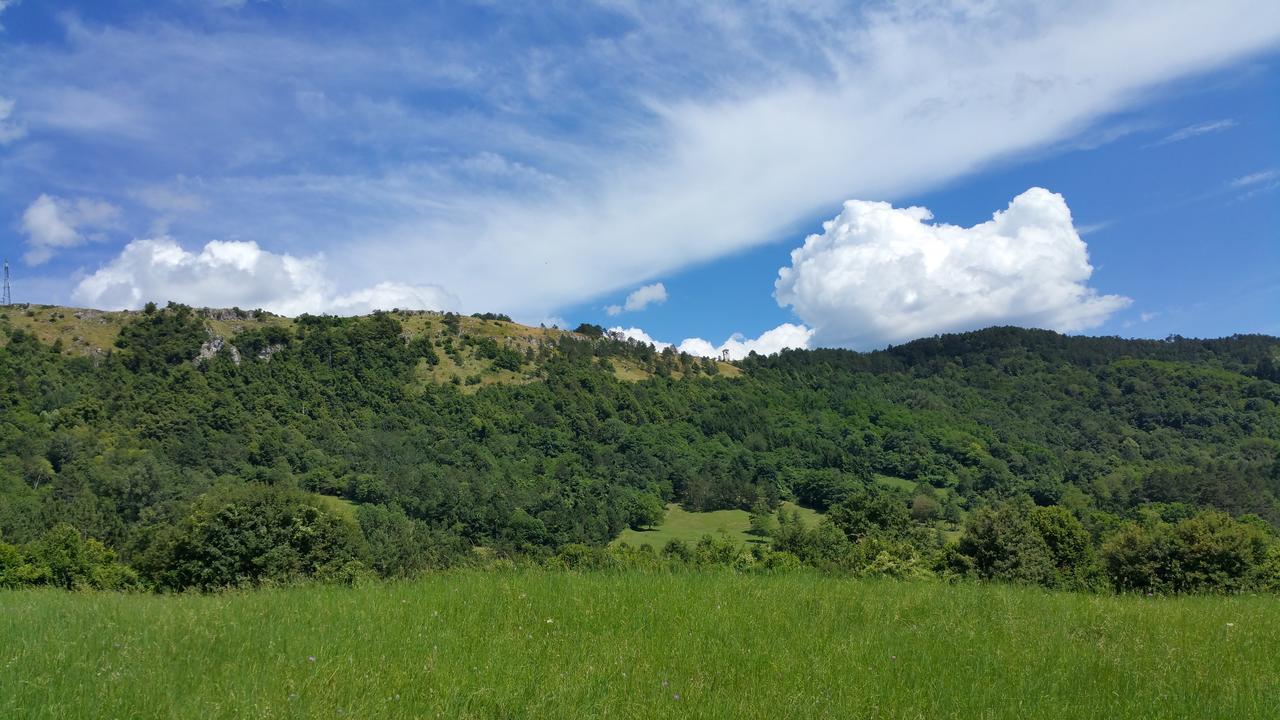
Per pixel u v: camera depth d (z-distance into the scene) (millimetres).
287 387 147125
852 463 130375
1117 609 10805
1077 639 8547
